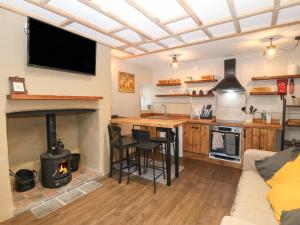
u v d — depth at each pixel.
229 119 4.51
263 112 4.10
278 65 3.96
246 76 4.32
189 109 5.25
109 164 3.45
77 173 3.25
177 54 4.24
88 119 3.42
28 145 2.89
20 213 2.20
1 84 2.07
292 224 1.04
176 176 3.26
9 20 2.15
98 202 2.46
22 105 2.26
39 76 2.45
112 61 4.45
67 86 2.79
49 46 2.42
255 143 3.65
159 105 5.85
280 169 1.84
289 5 2.06
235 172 3.52
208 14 2.33
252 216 1.39
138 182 3.05
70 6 2.12
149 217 2.15
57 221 2.08
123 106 4.84
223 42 3.39
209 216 2.17
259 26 2.71
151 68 5.91
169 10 2.22
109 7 2.16
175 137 3.23
